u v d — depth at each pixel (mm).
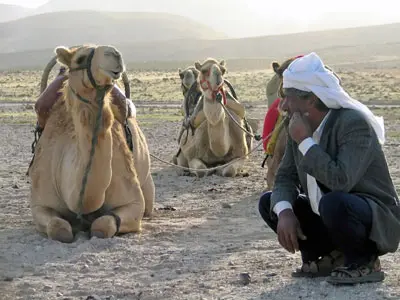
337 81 5844
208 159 12422
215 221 8562
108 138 7367
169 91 43031
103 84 7266
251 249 7258
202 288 6125
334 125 5789
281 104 5953
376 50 120438
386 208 5816
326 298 5727
